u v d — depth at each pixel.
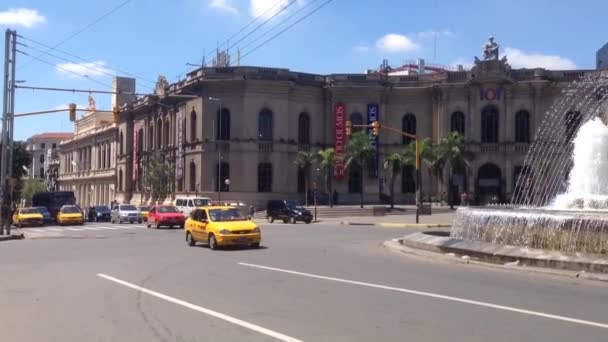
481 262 18.30
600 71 56.41
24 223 48.72
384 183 69.88
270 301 11.92
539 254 17.11
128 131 89.19
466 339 8.63
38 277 16.19
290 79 67.94
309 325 9.69
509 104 66.56
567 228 17.95
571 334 8.88
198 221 25.86
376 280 14.76
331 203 64.75
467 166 64.19
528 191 57.19
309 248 24.39
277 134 66.44
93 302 12.15
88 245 27.66
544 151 56.09
